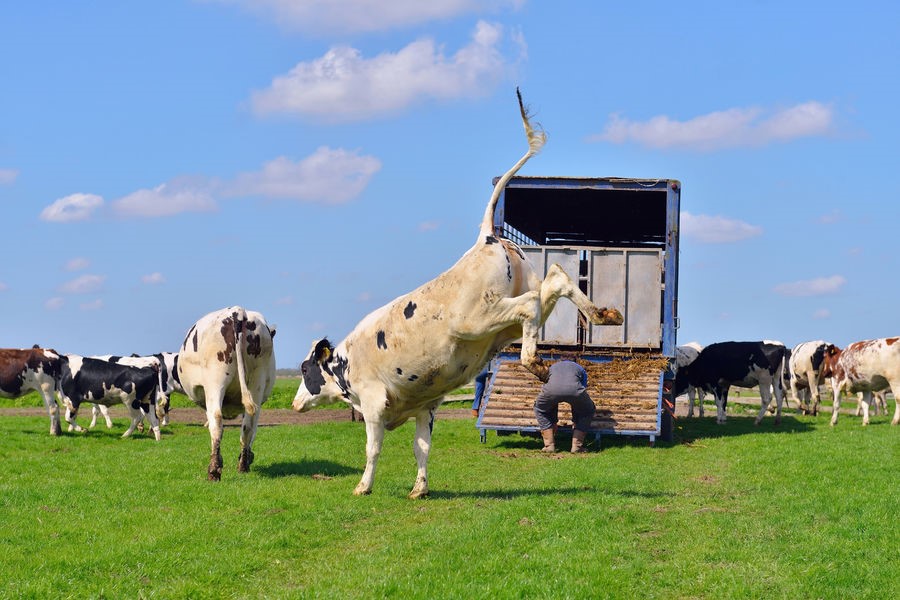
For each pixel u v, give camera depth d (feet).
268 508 39.73
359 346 43.60
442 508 40.73
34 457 58.75
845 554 31.04
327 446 65.92
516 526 35.53
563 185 74.59
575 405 65.31
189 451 63.00
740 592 26.91
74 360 77.87
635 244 110.11
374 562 30.35
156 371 76.84
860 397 106.11
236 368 49.90
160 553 31.58
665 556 31.68
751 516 38.34
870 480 46.85
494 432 80.02
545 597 26.02
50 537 34.35
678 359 106.32
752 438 71.82
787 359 91.09
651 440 67.62
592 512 38.01
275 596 26.86
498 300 39.34
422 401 43.39
